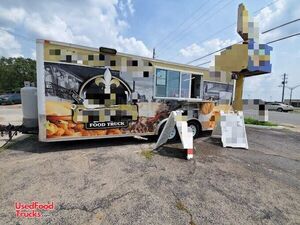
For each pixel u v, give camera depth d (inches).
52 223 86.0
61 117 176.7
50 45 167.9
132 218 91.3
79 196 108.4
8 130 191.2
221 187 126.3
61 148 195.3
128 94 207.8
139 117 216.1
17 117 416.5
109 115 199.2
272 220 95.5
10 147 195.0
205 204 106.0
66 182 124.1
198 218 93.7
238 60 300.0
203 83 265.7
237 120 236.1
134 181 129.0
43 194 109.3
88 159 166.7
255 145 246.5
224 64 288.2
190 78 252.7
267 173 154.2
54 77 171.3
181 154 189.5
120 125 206.1
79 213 93.5
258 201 112.0
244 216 97.3
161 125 228.5
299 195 121.3
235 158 187.2
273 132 355.3
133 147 207.8
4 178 127.3
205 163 168.9
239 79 342.6
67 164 153.9
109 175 136.6
